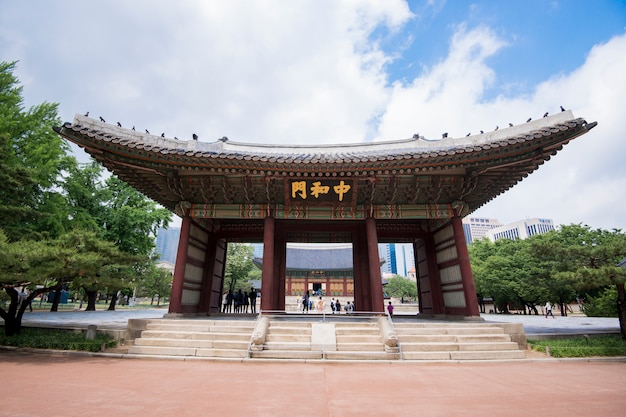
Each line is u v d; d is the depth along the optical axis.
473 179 17.48
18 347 14.30
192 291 20.48
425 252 23.00
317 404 7.20
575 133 14.24
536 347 14.34
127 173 17.41
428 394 8.06
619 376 10.28
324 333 14.09
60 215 28.17
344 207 19.31
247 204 19.41
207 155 15.93
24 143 27.16
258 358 12.52
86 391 8.03
